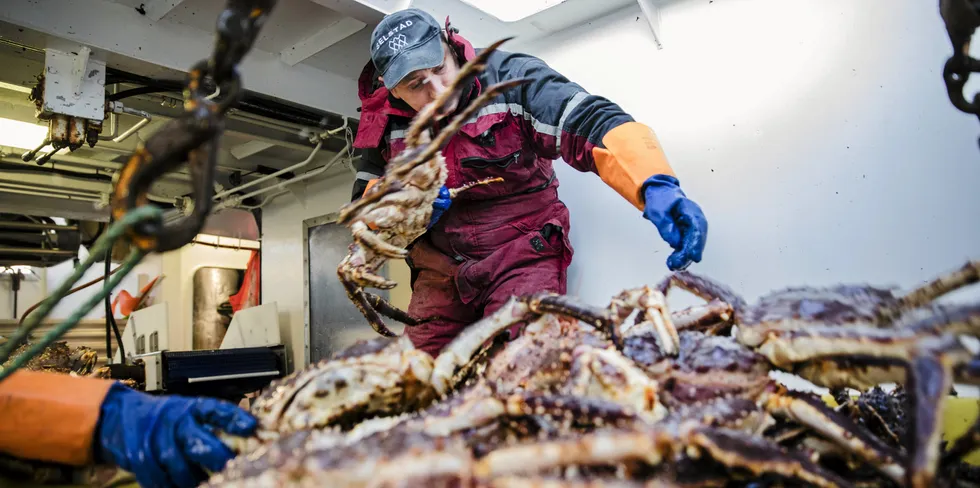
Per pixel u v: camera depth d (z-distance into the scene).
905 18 2.59
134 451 1.18
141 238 0.98
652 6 3.26
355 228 2.15
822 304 1.21
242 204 6.03
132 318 5.71
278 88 3.92
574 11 3.49
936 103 2.51
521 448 0.92
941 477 1.00
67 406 1.24
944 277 1.18
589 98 2.59
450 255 3.01
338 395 1.29
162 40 3.42
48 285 7.22
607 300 3.46
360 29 3.59
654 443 0.91
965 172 2.43
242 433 1.22
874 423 1.33
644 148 2.33
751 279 2.95
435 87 2.63
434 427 1.10
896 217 2.58
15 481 1.34
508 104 2.78
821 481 0.92
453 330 3.10
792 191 2.85
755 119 2.97
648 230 3.34
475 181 2.84
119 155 4.91
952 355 0.90
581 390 1.19
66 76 3.21
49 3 3.07
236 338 5.68
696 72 3.17
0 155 4.61
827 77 2.78
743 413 1.11
